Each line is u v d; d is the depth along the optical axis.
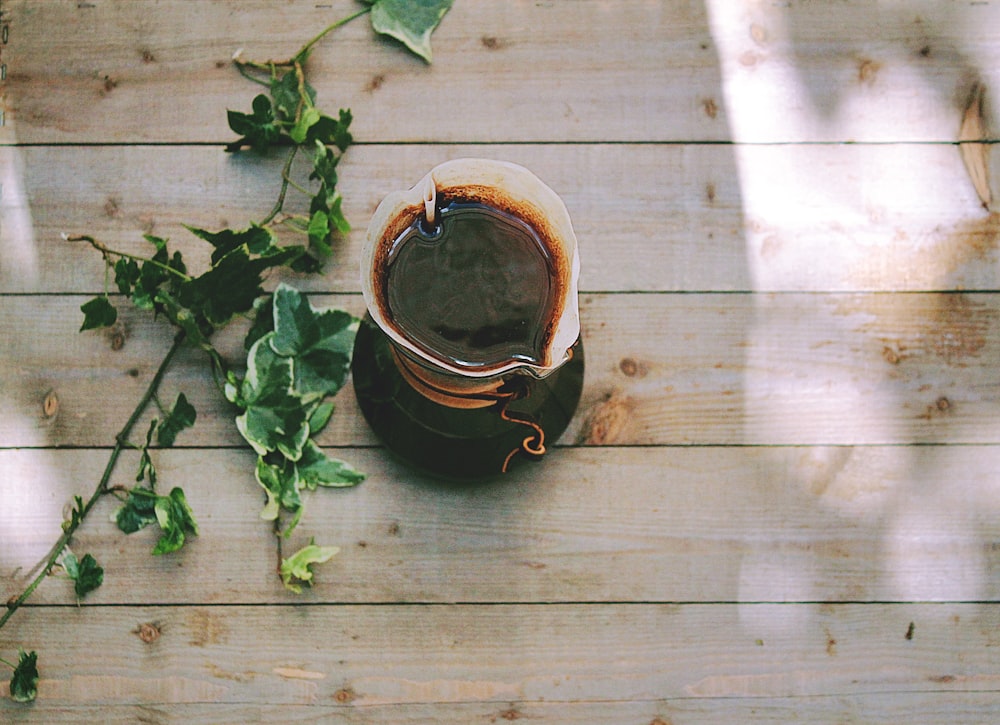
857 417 1.00
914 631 0.99
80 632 0.97
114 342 0.99
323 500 0.98
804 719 0.98
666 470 0.99
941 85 1.02
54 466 0.98
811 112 1.01
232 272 0.95
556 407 0.96
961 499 0.99
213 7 1.01
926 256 1.01
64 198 1.00
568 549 0.98
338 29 1.01
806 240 1.01
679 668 0.98
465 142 1.01
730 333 1.00
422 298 0.92
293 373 0.98
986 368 1.00
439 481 0.98
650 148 1.01
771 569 0.99
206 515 0.98
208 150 1.00
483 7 1.01
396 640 0.97
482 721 0.97
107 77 1.01
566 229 0.90
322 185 0.98
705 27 1.02
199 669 0.97
